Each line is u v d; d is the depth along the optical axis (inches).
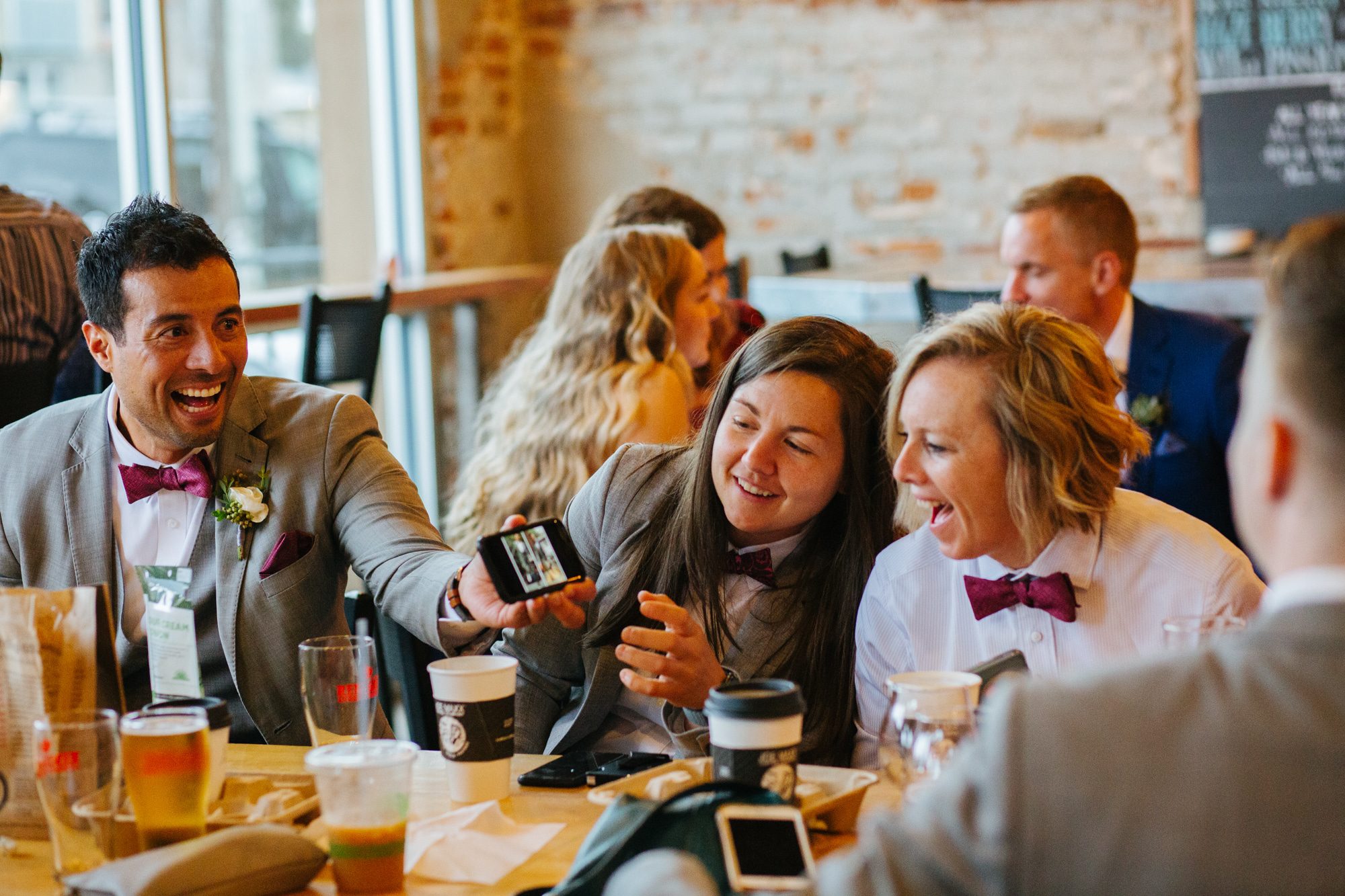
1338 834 30.7
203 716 55.3
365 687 61.9
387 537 79.7
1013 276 124.3
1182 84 227.9
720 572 76.8
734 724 53.1
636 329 109.0
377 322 155.3
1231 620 57.7
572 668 80.4
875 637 73.0
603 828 48.5
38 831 57.8
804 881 46.0
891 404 68.6
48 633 57.7
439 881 52.5
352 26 231.9
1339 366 32.2
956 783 33.8
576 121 257.8
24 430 83.4
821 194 247.0
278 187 242.2
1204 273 170.1
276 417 84.0
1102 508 66.2
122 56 173.6
